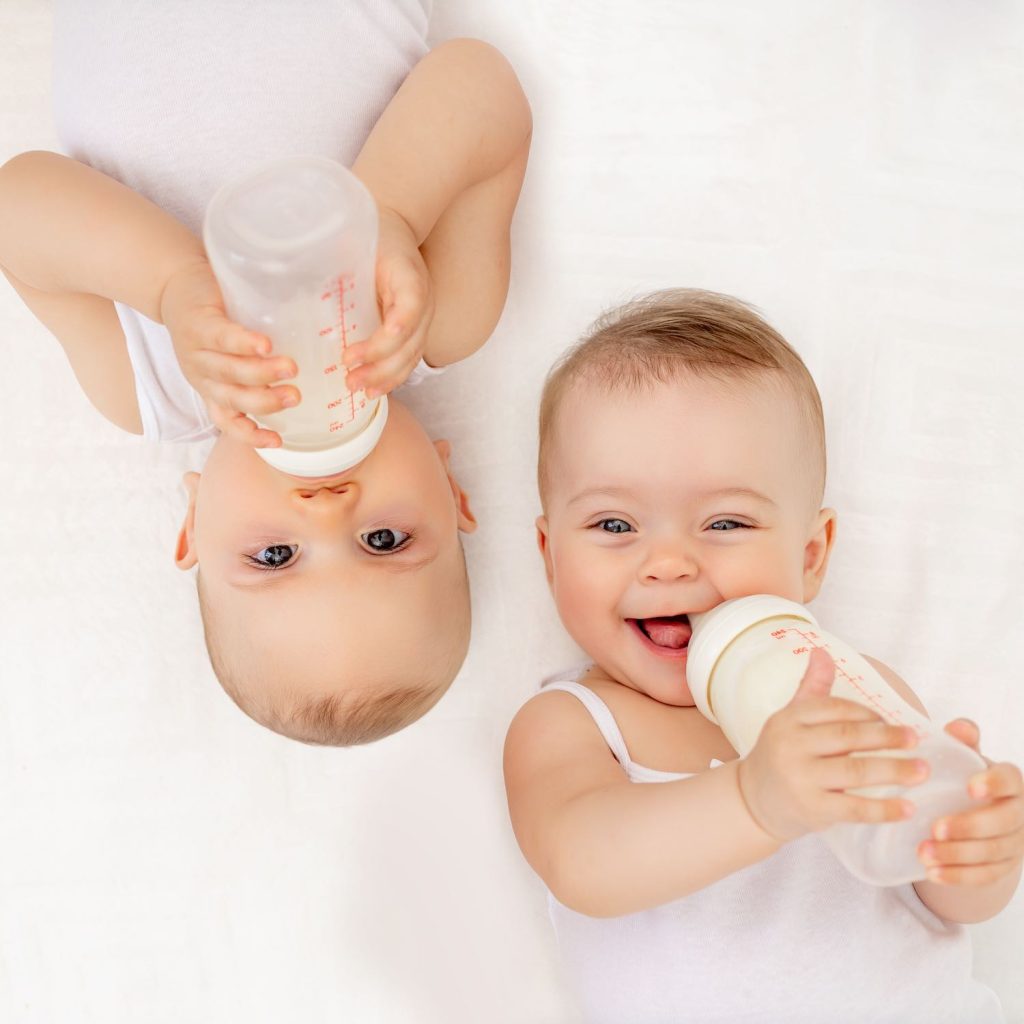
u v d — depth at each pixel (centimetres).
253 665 125
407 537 125
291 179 91
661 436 121
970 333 143
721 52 143
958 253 143
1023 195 143
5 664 145
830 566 144
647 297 135
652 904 109
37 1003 147
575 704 127
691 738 125
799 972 123
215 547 123
